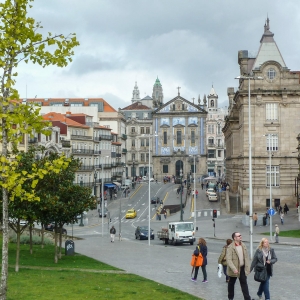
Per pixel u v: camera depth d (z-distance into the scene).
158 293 26.45
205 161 190.88
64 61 23.56
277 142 95.12
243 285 23.34
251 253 42.84
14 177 21.66
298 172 93.00
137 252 50.59
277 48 98.81
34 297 25.38
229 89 141.12
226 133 146.88
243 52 104.44
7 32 22.31
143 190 150.50
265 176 95.31
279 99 94.81
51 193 42.72
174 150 192.38
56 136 109.44
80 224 95.12
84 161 128.38
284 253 47.25
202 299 25.02
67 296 25.67
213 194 120.94
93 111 162.62
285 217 87.12
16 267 35.22
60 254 45.19
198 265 30.12
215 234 72.62
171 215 107.00
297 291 27.42
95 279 31.22
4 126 21.86
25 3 22.47
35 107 24.53
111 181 147.88
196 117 191.00
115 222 101.12
